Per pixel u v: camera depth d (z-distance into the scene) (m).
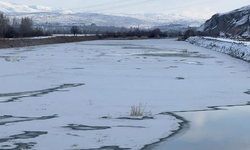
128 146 10.22
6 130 11.63
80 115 13.76
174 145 10.45
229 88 20.47
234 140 11.02
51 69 28.61
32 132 11.42
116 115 13.78
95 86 20.75
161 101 16.69
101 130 11.73
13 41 63.41
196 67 30.97
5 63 32.56
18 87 20.36
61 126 12.16
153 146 10.30
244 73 27.30
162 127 12.26
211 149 10.20
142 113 14.03
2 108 14.95
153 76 25.09
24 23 92.25
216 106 15.81
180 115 14.07
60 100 16.66
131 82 22.31
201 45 67.88
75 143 10.35
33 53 46.25
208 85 21.45
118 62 34.53
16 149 9.75
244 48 41.16
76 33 125.06
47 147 9.96
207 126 12.53
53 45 69.44
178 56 42.34
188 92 19.08
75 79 23.41
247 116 14.04
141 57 40.34
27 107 15.16
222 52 49.53
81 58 38.81
